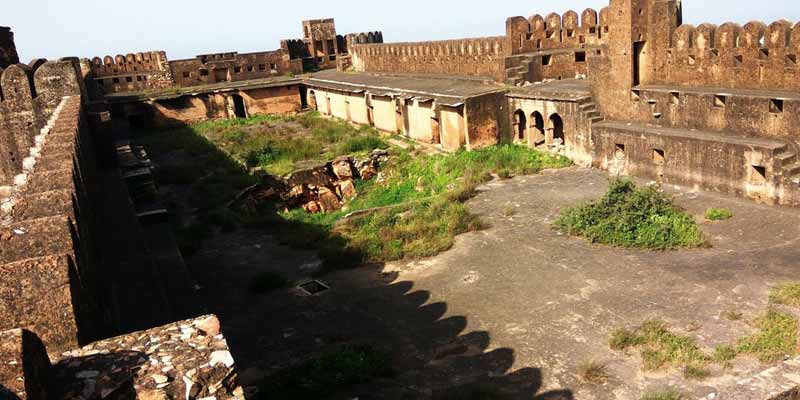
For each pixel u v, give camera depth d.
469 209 18.11
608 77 20.69
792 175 14.98
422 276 13.63
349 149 26.78
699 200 16.52
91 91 29.22
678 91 18.48
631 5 19.23
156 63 37.38
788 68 16.02
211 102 35.72
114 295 8.57
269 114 37.38
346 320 11.77
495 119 24.39
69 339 4.52
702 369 8.70
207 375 4.30
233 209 20.69
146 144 30.05
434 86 27.80
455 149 24.67
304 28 43.97
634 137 19.11
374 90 29.83
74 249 5.27
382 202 23.39
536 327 10.62
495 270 13.41
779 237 13.37
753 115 16.47
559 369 9.23
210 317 5.09
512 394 8.67
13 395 3.41
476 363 9.64
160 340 4.69
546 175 20.89
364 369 9.46
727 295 10.92
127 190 14.38
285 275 14.53
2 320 4.38
